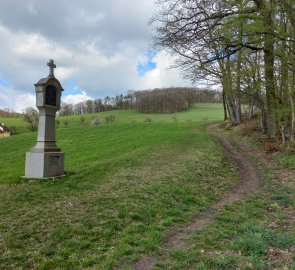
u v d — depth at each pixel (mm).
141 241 7238
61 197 10516
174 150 21656
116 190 11445
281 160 18828
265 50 20203
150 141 26703
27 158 13227
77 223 8289
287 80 20172
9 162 21266
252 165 18469
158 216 9102
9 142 31797
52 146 13461
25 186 11875
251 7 17859
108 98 124938
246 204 10688
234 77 28391
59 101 13852
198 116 92188
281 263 6414
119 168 15273
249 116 40906
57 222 8336
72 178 12992
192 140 27547
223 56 19875
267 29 17062
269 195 11977
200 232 7945
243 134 32438
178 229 8211
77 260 6391
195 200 10852
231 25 17703
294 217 9484
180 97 111188
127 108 122625
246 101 35844
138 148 22844
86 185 12016
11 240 7258
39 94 13109
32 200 10180
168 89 112188
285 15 17688
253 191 12609
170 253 6680
